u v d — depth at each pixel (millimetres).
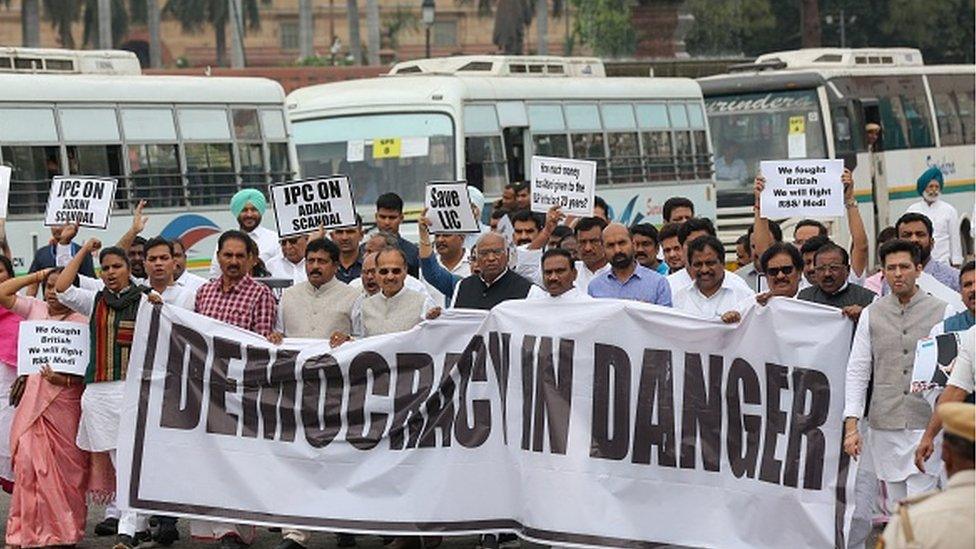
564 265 12055
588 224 14492
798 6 64812
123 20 70500
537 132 27891
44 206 22859
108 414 12734
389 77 27438
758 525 11633
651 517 11750
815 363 11547
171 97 24625
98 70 24266
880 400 11430
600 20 64750
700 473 11695
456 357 12281
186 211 24672
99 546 13180
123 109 23969
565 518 11836
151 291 12781
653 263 15172
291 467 12539
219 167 25203
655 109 30391
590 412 11828
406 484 12352
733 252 32281
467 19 88562
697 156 31203
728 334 11656
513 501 12117
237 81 25641
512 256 15641
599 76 30062
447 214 14977
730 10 63375
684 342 11711
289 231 14469
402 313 12844
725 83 32844
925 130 34875
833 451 11531
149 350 12719
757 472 11609
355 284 14570
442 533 12273
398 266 12852
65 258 18062
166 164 24469
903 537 6719
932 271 14578
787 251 11711
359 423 12438
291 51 87500
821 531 11531
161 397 12695
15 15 80000
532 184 17484
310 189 14445
